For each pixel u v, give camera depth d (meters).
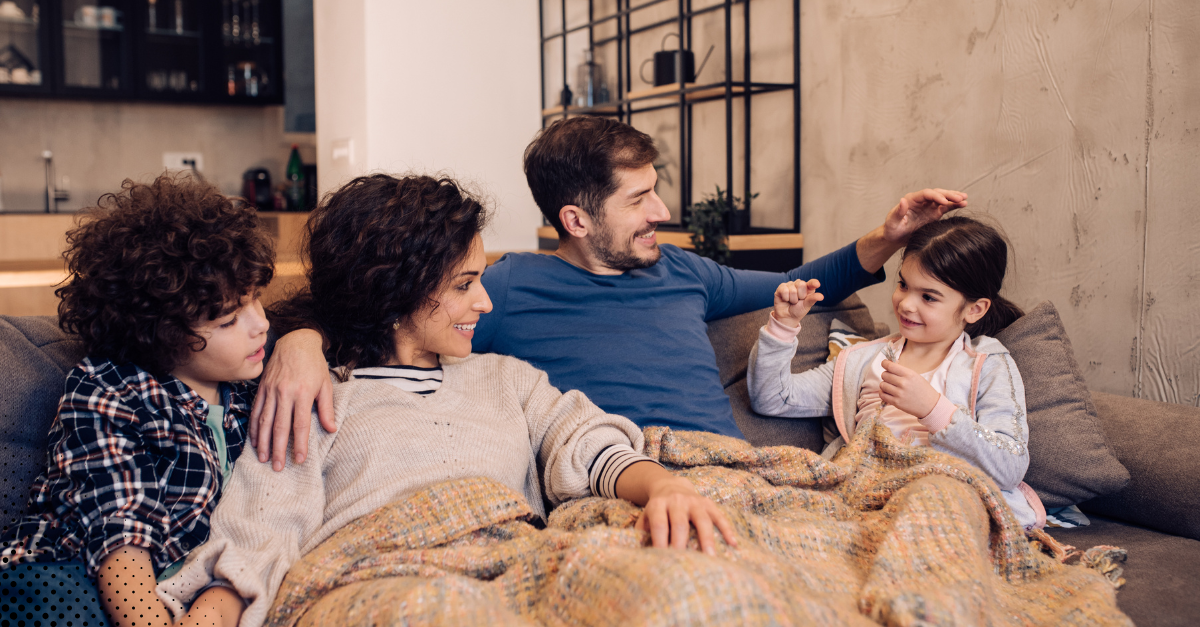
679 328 1.52
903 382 1.33
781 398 1.58
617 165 1.47
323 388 1.07
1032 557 1.07
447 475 1.09
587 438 1.18
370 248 1.12
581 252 1.56
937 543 0.93
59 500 0.86
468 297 1.18
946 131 2.28
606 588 0.78
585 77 3.61
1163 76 1.75
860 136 2.58
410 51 3.52
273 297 1.65
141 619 0.83
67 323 0.94
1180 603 1.08
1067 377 1.47
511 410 1.24
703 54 3.27
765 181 3.04
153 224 0.90
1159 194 1.77
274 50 4.54
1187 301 1.74
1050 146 2.01
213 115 4.77
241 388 1.08
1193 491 1.33
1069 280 1.99
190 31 4.36
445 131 3.63
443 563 0.93
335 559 0.94
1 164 4.33
